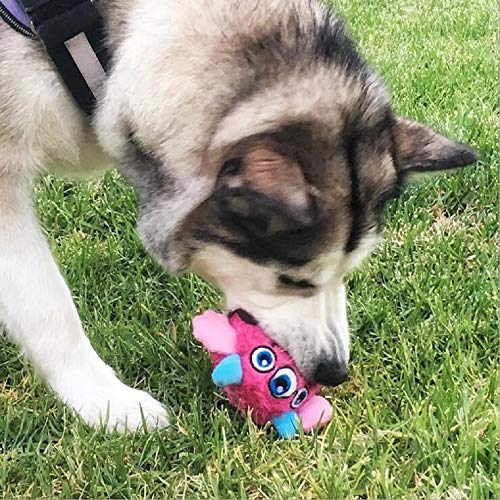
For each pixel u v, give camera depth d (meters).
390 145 0.98
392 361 1.14
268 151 0.84
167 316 1.26
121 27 0.97
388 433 0.99
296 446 0.98
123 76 0.96
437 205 1.53
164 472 0.97
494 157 1.61
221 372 0.98
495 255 1.35
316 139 0.89
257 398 0.98
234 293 1.01
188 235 0.95
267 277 0.97
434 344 1.16
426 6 2.83
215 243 0.94
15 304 1.02
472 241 1.42
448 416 1.00
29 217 1.03
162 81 0.94
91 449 0.97
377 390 1.07
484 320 1.20
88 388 1.04
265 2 0.96
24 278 1.02
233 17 0.94
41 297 1.02
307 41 0.95
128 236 1.40
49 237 1.43
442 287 1.26
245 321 1.00
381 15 2.70
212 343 0.98
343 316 1.04
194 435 0.99
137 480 0.95
